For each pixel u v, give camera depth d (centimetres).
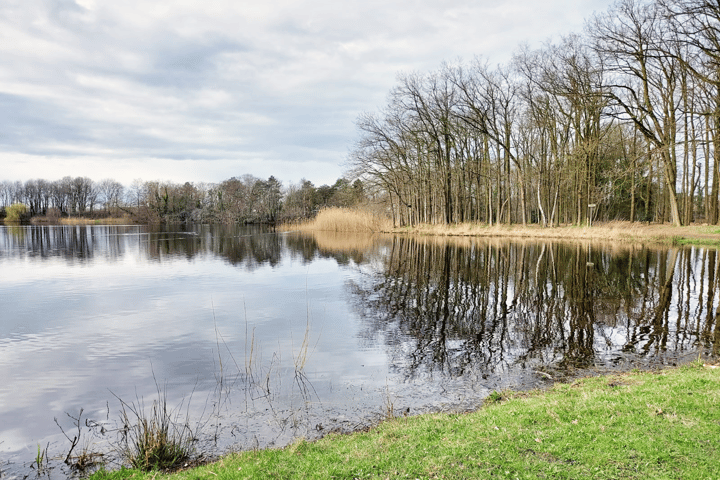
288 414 690
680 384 622
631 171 2547
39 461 561
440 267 2253
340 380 832
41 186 11144
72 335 1147
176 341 1092
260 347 1042
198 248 3491
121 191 12281
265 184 8862
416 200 5141
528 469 426
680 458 426
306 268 2334
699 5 2012
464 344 1046
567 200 4469
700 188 4644
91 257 2908
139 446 577
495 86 3969
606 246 3019
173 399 758
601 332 1117
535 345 1027
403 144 4731
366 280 1927
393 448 499
